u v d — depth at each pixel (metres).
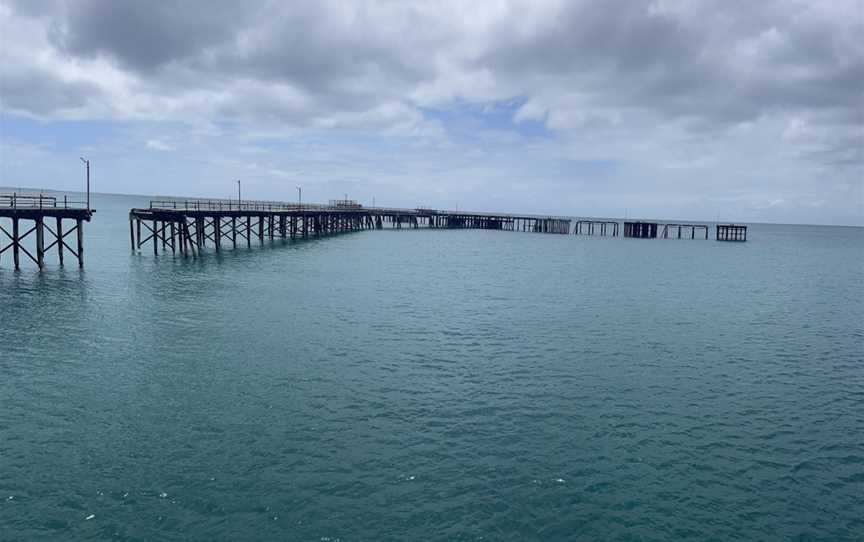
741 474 14.45
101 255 53.34
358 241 84.56
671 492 13.48
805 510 12.91
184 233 51.69
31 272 41.25
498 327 29.56
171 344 24.11
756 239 145.88
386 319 30.48
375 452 14.91
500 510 12.50
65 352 22.45
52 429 15.59
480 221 148.25
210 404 17.73
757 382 21.78
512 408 18.25
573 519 12.27
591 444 15.83
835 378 22.52
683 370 23.00
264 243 71.56
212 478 13.37
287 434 15.80
